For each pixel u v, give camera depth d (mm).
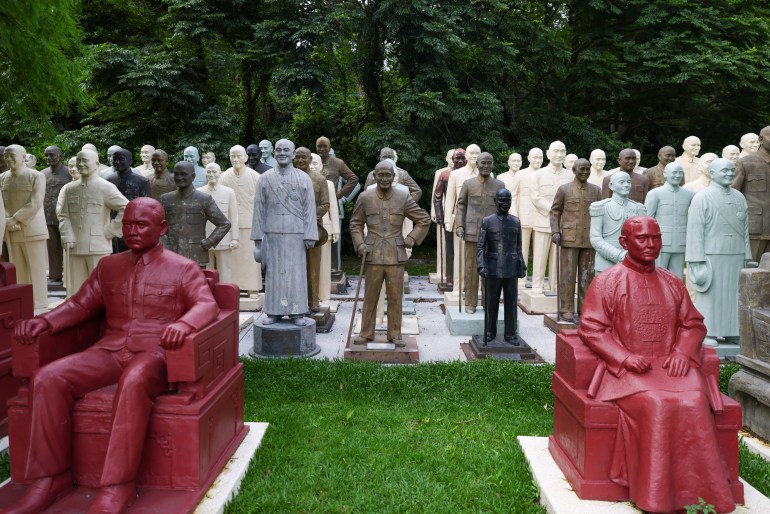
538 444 4281
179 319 3449
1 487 3334
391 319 6832
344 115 18141
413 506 3639
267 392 5578
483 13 14727
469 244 8453
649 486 3068
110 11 16156
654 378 3305
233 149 9539
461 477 3988
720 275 6629
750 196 7754
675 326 3523
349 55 17172
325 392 5633
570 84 16859
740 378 4797
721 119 18344
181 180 7406
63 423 3260
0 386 4445
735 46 16078
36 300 8375
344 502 3684
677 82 15297
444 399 5480
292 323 7074
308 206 6926
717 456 3105
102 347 3619
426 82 14812
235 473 3746
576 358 3549
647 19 15672
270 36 14164
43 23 5098
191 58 14602
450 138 15453
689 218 6711
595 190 8250
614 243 7145
